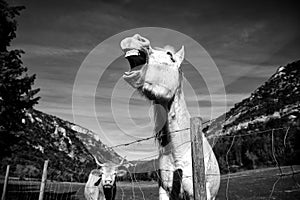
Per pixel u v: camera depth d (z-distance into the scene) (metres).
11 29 17.02
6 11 16.69
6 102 15.41
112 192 9.05
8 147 15.94
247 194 12.91
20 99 15.83
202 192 1.97
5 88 15.12
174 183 2.90
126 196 10.88
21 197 12.45
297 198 10.85
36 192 13.38
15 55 16.14
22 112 16.64
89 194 9.04
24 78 15.90
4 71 15.26
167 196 2.99
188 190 2.79
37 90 16.23
